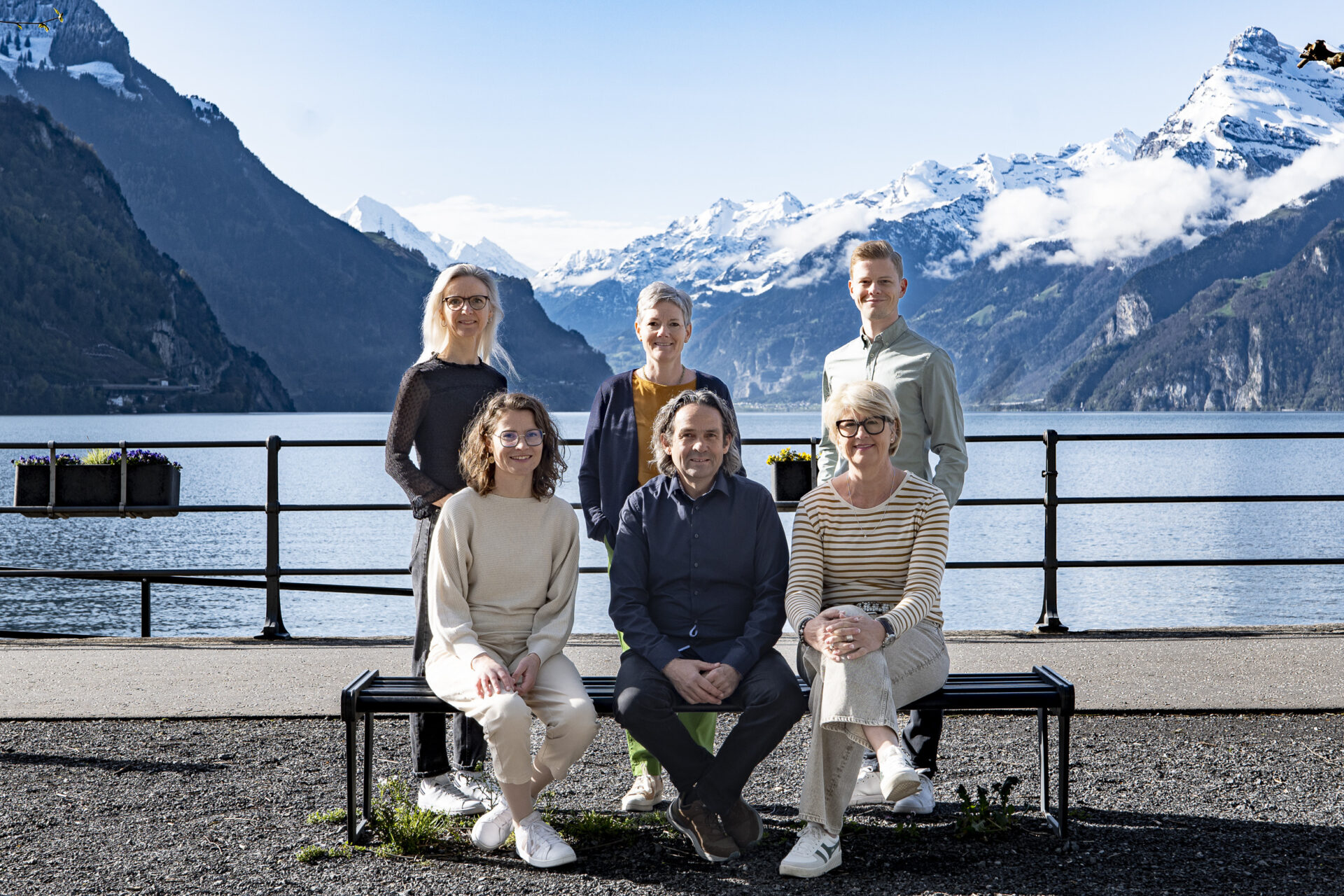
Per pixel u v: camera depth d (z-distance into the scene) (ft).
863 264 11.90
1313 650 16.35
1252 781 10.83
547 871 9.04
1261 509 110.73
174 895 8.45
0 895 8.38
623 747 12.58
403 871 9.00
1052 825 9.80
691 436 10.13
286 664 15.85
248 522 90.94
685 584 10.21
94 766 11.43
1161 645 16.83
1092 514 106.93
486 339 11.69
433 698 9.64
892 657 9.51
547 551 10.22
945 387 11.46
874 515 10.14
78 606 48.21
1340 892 8.32
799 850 8.98
